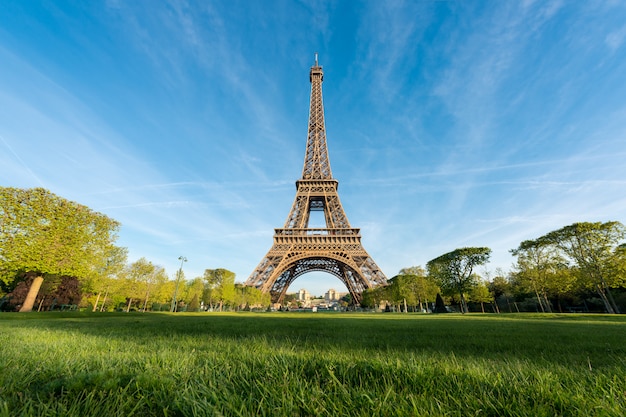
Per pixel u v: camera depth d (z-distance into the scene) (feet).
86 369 12.74
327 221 250.16
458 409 8.77
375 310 247.91
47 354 16.62
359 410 8.82
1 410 7.84
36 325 46.65
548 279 169.89
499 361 16.89
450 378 11.46
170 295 238.27
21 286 177.37
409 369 12.42
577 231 151.64
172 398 9.62
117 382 10.66
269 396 9.83
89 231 129.80
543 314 125.39
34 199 115.75
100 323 53.98
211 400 9.45
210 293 247.91
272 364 13.50
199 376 11.71
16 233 110.01
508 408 8.64
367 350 20.68
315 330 40.01
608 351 21.48
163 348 19.83
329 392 10.08
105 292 180.86
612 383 10.33
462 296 174.40
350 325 51.80
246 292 227.20
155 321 63.05
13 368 12.26
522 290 213.66
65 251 118.52
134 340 25.85
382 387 10.80
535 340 28.27
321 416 8.46
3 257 106.63
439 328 44.68
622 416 7.73
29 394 9.56
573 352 21.30
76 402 8.79
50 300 195.62
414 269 247.91
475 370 12.57
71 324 50.19
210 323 55.31
